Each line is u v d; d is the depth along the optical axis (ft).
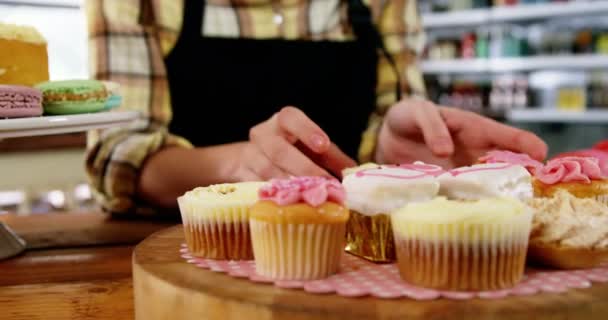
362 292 1.49
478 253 1.50
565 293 1.49
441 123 2.30
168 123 2.92
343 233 1.65
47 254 2.05
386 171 1.84
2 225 2.10
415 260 1.54
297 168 2.04
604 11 5.96
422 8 6.99
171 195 2.46
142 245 1.80
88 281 1.86
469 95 6.71
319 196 1.62
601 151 2.26
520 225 1.52
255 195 1.75
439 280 1.52
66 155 3.44
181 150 2.53
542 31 6.63
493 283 1.51
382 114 3.42
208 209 1.69
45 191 3.40
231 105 3.12
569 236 1.61
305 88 3.26
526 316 1.40
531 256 1.64
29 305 1.73
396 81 3.48
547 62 6.20
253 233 1.62
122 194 2.48
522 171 1.86
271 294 1.48
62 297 1.77
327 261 1.61
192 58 3.05
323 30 3.49
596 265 1.62
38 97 2.06
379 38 3.45
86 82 2.21
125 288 1.82
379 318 1.38
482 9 6.51
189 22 3.05
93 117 2.01
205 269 1.63
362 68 3.40
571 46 6.25
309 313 1.40
